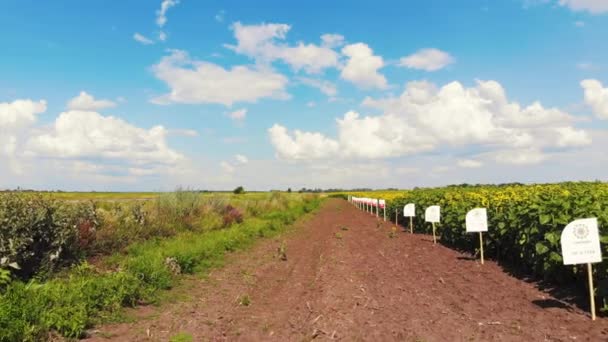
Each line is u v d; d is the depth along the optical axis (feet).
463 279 37.40
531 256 35.70
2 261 31.50
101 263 41.63
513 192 53.52
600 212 30.42
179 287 37.73
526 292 32.19
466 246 54.19
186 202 74.74
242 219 86.94
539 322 25.25
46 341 23.25
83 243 42.32
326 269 43.78
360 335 24.16
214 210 82.07
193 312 30.01
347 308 29.27
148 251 44.70
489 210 47.62
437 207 60.23
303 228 92.73
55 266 37.70
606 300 25.95
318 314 28.50
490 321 25.66
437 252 53.16
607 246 27.63
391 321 26.23
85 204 49.90
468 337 23.18
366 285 35.86
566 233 26.21
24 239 33.83
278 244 66.03
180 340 23.12
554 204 34.24
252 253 57.00
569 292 31.24
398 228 89.51
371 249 57.41
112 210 57.26
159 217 62.54
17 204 35.63
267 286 38.40
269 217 100.53
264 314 29.50
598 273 28.66
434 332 24.08
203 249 49.62
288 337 24.75
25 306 24.34
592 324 24.66
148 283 35.53
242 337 24.94
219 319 28.37
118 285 31.60
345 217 129.59
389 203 116.57
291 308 30.71
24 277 34.32
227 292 36.09
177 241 53.06
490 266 42.86
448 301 30.40
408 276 39.34
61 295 27.76
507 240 42.83
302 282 39.63
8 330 21.89
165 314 29.53
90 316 27.48
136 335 25.13
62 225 38.70
